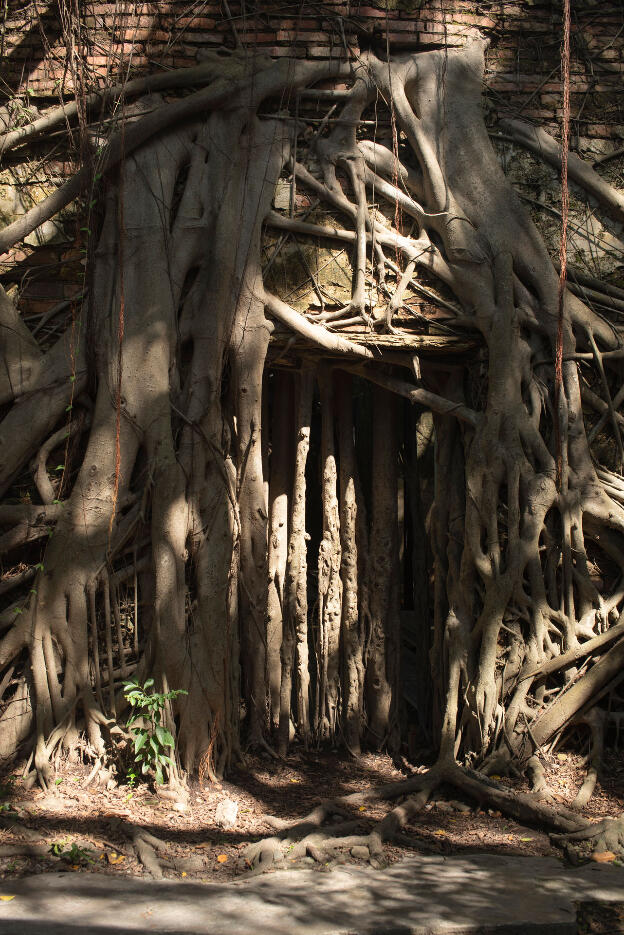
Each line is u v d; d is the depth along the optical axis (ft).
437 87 20.26
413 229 20.35
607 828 15.29
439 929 11.91
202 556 18.35
